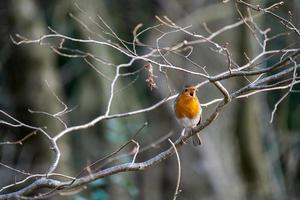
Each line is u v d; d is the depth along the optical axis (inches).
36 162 576.7
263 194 642.8
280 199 666.2
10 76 595.2
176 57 592.7
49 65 596.1
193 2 660.7
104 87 659.4
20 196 284.7
